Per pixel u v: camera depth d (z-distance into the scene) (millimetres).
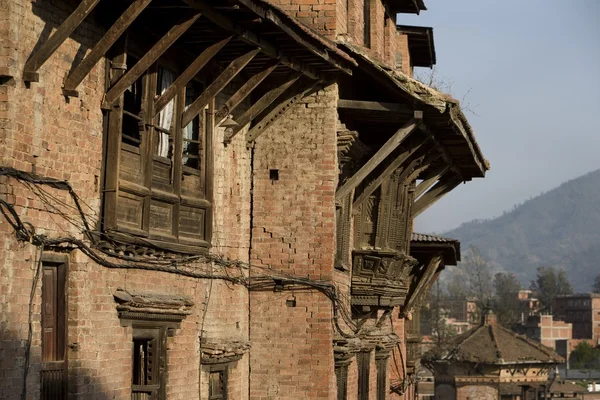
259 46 17406
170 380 17312
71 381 14250
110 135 15055
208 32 16547
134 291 15898
